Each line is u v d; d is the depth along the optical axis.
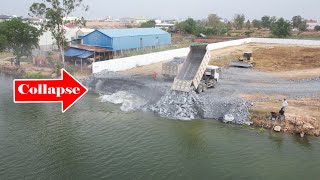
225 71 53.44
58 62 61.34
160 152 25.47
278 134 29.09
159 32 75.31
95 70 50.12
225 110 33.62
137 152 25.45
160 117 33.69
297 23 139.25
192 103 34.78
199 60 39.56
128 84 44.16
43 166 23.20
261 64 59.66
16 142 27.34
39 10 55.50
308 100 36.03
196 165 23.44
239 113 32.56
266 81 45.84
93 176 21.88
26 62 65.50
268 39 90.06
